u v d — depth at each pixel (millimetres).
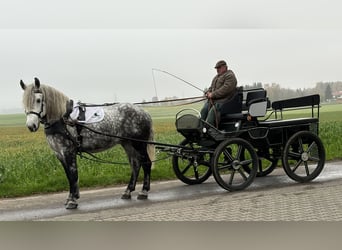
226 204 7312
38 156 12664
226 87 8508
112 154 12922
